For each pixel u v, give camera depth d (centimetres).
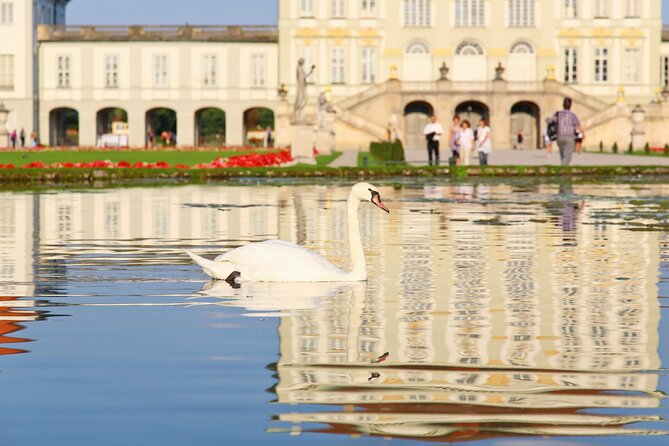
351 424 819
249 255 1577
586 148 10369
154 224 2598
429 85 10669
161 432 802
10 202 3394
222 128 15838
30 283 1566
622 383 935
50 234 2353
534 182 4691
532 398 887
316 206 3203
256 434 796
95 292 1472
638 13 11362
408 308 1324
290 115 10212
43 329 1189
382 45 11394
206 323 1223
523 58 11344
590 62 11350
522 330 1178
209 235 2327
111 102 11825
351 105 10688
